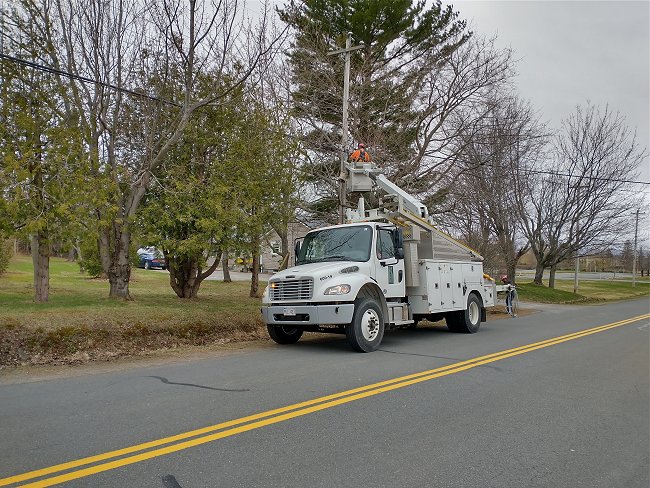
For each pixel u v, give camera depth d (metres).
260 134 15.12
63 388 7.01
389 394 6.80
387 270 11.34
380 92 20.70
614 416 6.25
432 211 22.34
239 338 12.34
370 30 21.09
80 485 3.89
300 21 19.06
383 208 12.90
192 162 15.06
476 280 14.77
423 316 13.18
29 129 11.41
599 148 28.95
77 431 5.12
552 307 26.30
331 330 11.18
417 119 21.53
